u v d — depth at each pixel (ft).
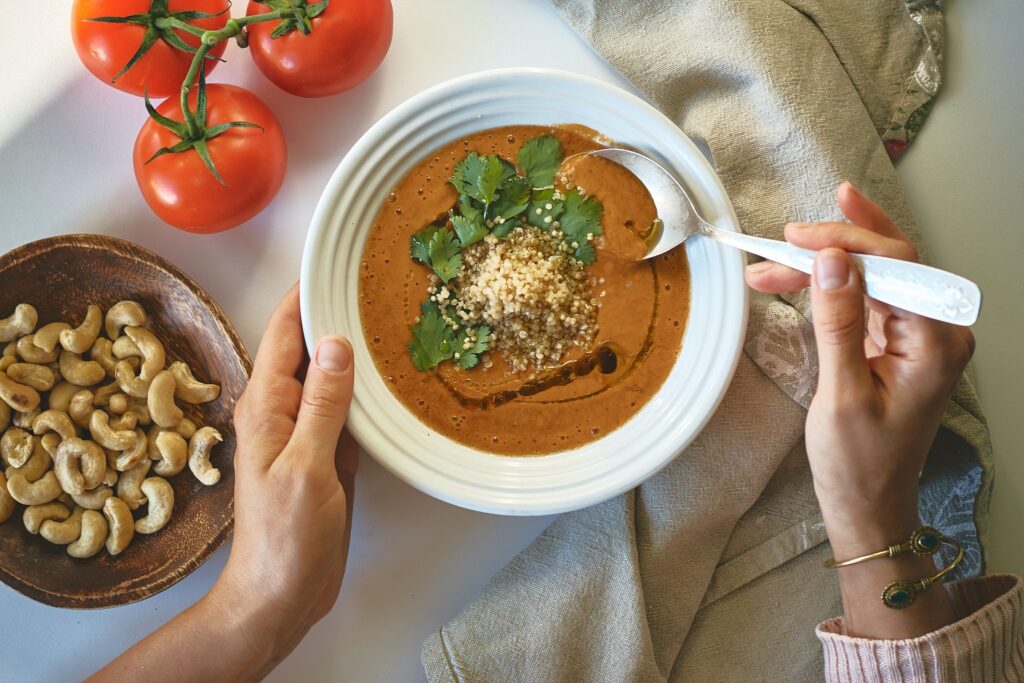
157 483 2.09
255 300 2.17
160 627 2.04
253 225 2.16
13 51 2.14
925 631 1.91
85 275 2.09
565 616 2.11
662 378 2.01
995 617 1.88
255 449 1.94
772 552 2.18
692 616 2.15
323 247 1.97
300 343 2.01
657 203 1.99
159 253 2.16
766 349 2.09
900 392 1.80
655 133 1.97
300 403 1.97
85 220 2.16
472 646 2.12
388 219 2.02
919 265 1.68
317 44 1.98
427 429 2.02
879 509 1.87
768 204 2.09
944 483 2.14
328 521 1.91
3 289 2.08
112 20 1.89
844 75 2.09
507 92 1.97
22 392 2.06
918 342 1.77
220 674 1.96
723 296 1.97
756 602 2.18
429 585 2.21
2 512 2.08
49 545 2.11
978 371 2.18
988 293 2.17
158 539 2.12
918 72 2.14
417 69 2.17
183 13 1.91
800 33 2.07
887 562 1.90
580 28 2.14
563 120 2.00
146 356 2.09
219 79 2.15
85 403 2.09
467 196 1.99
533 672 2.11
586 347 2.02
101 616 2.18
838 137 2.06
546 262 1.99
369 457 2.20
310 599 1.96
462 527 2.21
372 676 2.21
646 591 2.15
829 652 1.96
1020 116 2.16
